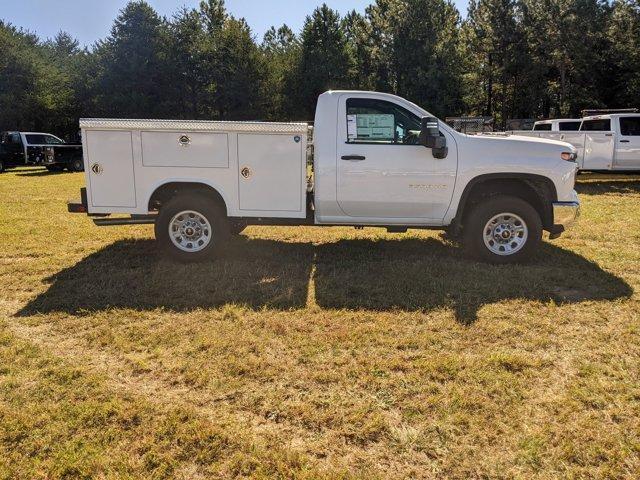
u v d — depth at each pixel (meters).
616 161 13.68
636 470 2.53
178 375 3.48
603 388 3.26
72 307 4.71
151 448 2.69
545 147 5.85
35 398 3.16
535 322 4.32
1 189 13.94
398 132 5.83
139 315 4.52
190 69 42.66
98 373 3.49
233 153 5.82
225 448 2.71
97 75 42.16
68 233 7.84
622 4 32.72
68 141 47.28
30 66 44.78
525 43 36.75
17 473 2.50
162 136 5.80
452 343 3.94
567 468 2.54
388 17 41.56
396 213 5.99
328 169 5.83
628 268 5.84
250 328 4.23
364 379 3.39
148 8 41.66
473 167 5.78
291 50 47.84
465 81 39.56
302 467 2.56
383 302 4.79
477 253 5.99
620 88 35.41
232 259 6.28
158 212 6.17
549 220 5.96
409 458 2.63
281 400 3.16
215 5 50.50
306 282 5.39
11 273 5.75
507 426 2.88
